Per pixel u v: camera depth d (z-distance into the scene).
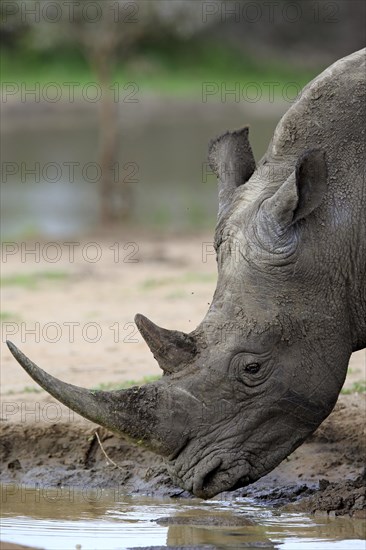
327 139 24.52
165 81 160.88
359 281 24.38
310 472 28.02
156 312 44.59
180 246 64.44
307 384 23.86
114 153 73.25
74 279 53.31
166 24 72.44
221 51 171.50
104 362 37.47
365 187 24.39
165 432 23.19
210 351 23.45
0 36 156.75
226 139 25.66
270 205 23.50
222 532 23.77
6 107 139.38
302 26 173.00
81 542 22.95
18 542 22.97
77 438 30.06
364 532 23.66
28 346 40.03
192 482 23.52
